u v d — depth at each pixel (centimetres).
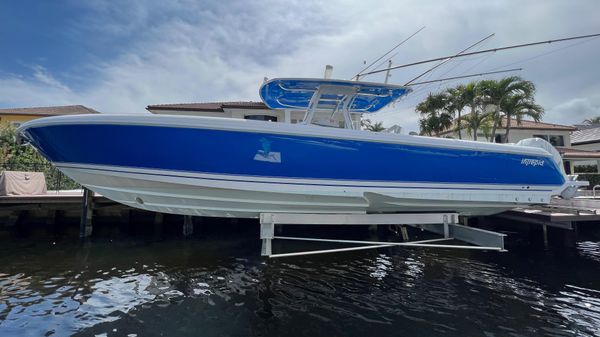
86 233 702
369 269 494
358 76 572
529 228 730
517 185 526
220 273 466
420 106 1642
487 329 318
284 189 427
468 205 532
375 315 344
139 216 839
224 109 1243
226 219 825
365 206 486
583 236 720
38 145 447
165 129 400
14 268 481
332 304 370
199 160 412
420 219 525
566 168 1927
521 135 1881
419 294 400
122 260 524
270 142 419
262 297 387
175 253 567
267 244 460
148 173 419
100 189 457
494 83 1459
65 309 349
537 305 371
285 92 510
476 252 586
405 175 465
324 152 434
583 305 372
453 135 1716
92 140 409
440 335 305
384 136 456
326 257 555
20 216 800
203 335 301
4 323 317
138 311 347
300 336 301
